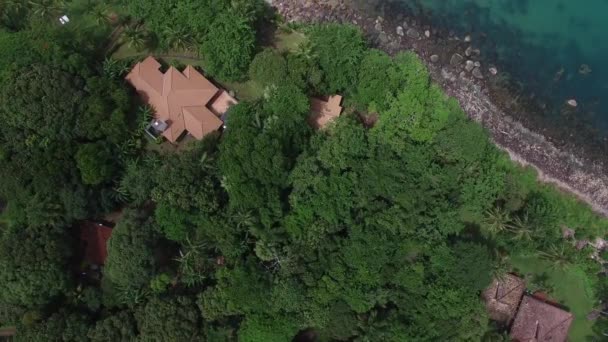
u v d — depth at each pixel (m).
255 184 36.41
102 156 37.12
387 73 38.44
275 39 42.50
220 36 37.53
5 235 36.75
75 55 37.12
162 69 41.62
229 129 37.66
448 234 39.44
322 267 37.16
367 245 36.91
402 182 37.69
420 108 37.56
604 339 41.53
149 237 36.34
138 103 40.19
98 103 36.62
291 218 37.03
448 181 38.34
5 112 35.84
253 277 36.12
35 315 36.12
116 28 41.72
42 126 36.12
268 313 36.75
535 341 40.34
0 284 35.81
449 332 37.84
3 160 36.38
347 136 37.12
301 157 37.47
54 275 36.31
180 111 39.91
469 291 37.84
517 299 41.00
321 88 39.66
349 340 38.59
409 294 38.03
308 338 40.75
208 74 41.31
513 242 40.94
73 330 36.19
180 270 38.03
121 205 39.94
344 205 37.28
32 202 36.09
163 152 41.09
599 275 42.31
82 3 41.72
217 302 36.12
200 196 36.22
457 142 37.88
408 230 37.47
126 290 37.16
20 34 37.62
